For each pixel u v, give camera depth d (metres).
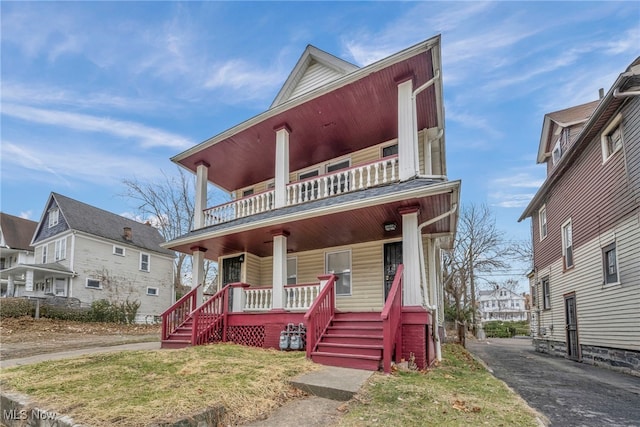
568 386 6.41
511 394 4.95
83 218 22.53
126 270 23.61
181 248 11.11
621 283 8.77
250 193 13.27
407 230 7.09
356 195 7.74
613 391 5.99
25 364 6.30
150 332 17.14
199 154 11.05
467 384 5.41
